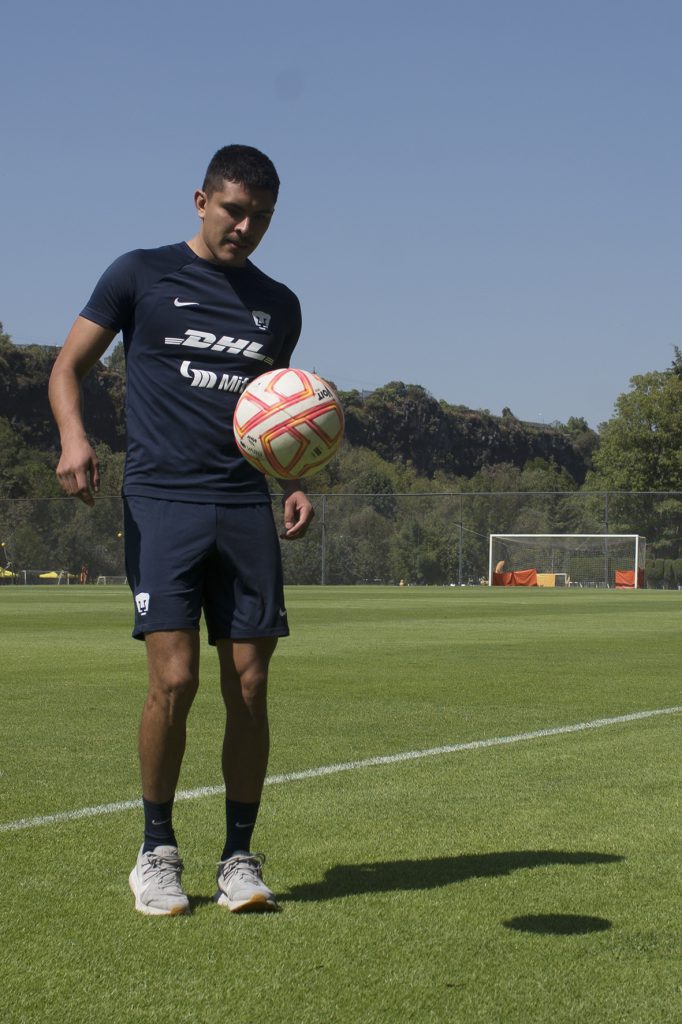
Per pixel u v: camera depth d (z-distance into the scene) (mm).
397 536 52000
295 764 5348
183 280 3527
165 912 3068
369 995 2486
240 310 3559
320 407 3502
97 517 52875
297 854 3711
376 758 5512
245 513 3467
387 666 10156
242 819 3350
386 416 145375
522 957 2725
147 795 3244
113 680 8906
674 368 82500
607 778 5008
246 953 2760
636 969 2648
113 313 3521
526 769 5219
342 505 52031
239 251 3504
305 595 32469
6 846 3777
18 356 104812
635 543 47438
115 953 2760
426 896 3236
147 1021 2346
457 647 12406
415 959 2715
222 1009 2408
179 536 3381
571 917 3037
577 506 51312
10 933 2906
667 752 5695
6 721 6688
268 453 3461
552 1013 2391
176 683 3268
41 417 105875
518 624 17062
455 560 51656
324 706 7453
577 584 49250
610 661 10703
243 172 3441
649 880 3395
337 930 2934
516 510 51625
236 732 3393
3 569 53125
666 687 8602
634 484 76188
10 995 2484
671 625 16812
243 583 3443
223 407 3494
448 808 4398
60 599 28562
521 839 3910
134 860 3617
